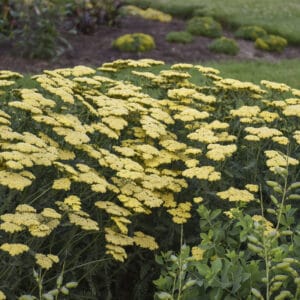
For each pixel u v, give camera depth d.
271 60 7.45
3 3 6.75
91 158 3.41
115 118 3.48
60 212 2.98
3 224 2.42
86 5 7.95
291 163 3.39
